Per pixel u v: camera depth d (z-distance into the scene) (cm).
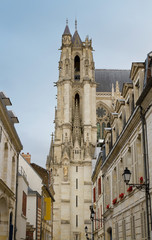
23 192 4469
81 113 12756
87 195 11312
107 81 14388
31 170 6209
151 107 2523
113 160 4291
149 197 2523
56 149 11969
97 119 13162
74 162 11750
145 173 2623
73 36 13838
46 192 6769
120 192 3788
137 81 3072
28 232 5022
